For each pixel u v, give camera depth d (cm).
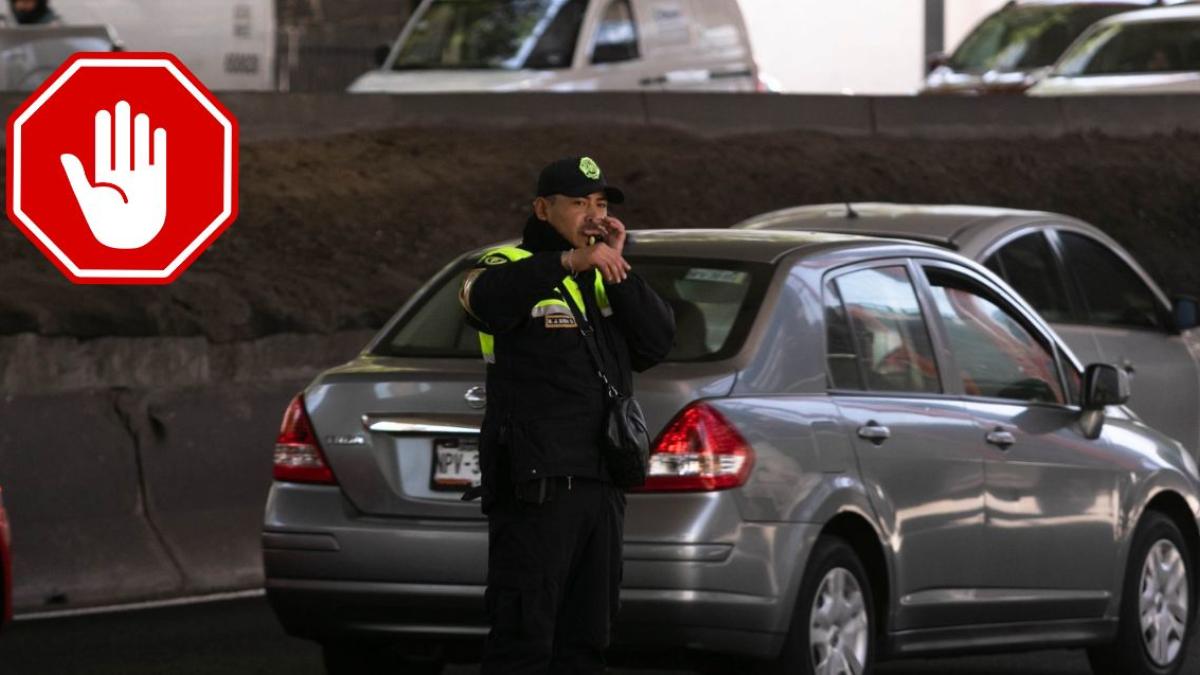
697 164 6412
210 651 3147
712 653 2425
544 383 2203
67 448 3659
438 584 2488
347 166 5956
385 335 2747
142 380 4250
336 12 12712
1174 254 6569
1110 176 6925
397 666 2770
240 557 3809
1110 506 2977
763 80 8375
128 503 3719
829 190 6450
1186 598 3136
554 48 7481
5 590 2611
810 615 2480
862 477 2561
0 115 5431
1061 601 2895
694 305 2570
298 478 2580
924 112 7075
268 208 5538
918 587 2659
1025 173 6862
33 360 4066
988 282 2941
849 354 2633
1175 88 7862
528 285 2141
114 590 3628
